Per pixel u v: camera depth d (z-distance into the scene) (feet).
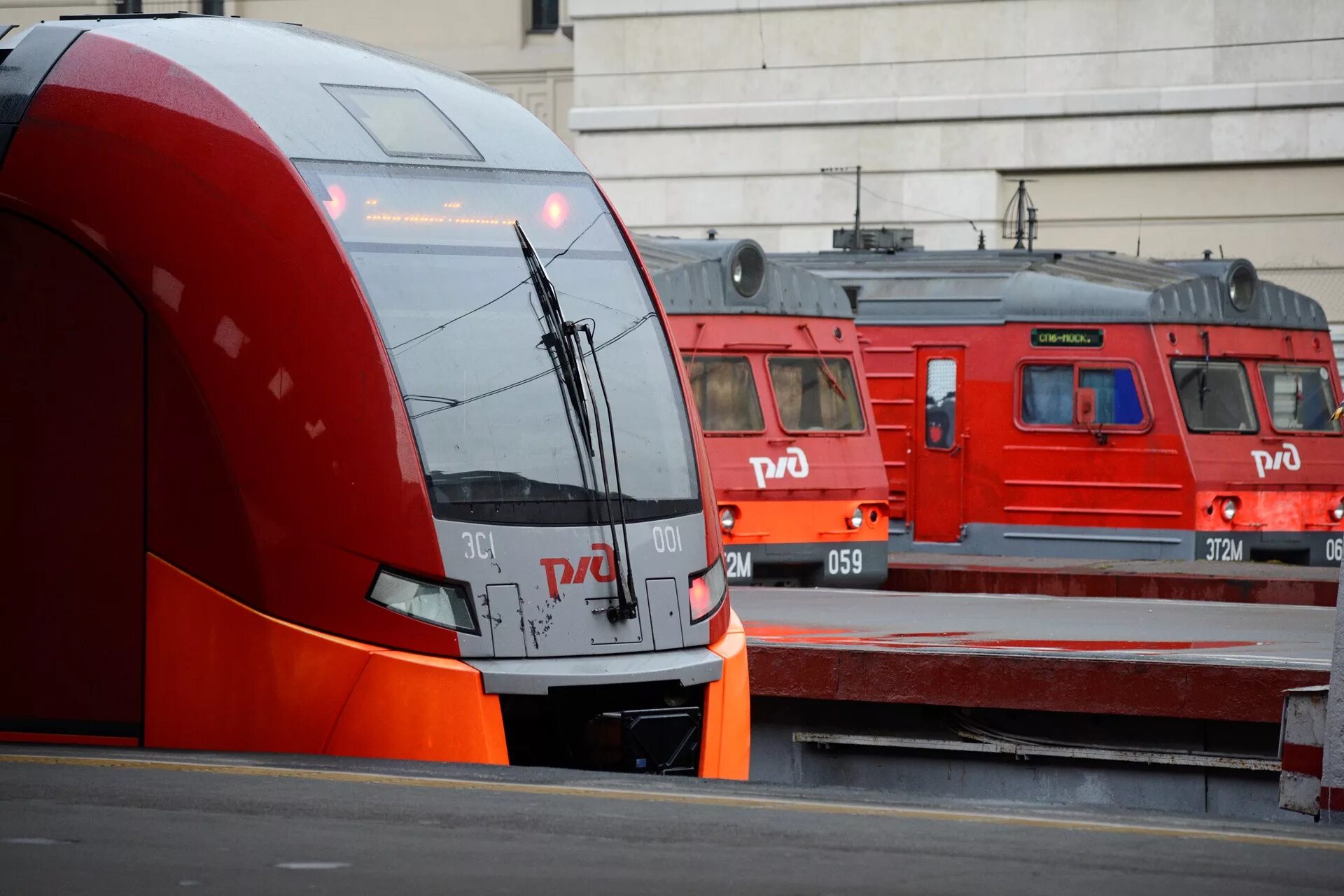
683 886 22.79
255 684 35.86
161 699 36.76
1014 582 80.07
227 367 36.19
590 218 40.65
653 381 39.70
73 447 37.52
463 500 36.09
